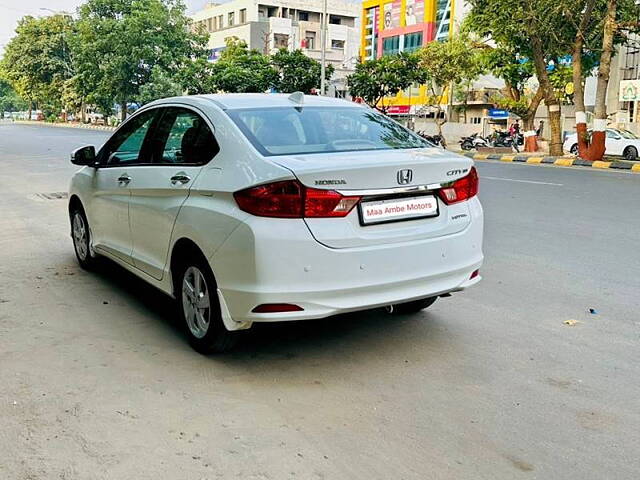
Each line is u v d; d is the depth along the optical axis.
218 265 3.63
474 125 44.91
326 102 4.61
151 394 3.43
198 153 4.06
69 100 68.00
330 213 3.45
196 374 3.70
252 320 3.50
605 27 20.02
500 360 3.92
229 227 3.54
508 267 6.21
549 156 23.64
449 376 3.68
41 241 7.42
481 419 3.17
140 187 4.55
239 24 72.88
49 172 15.66
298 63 37.12
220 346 3.88
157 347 4.12
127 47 48.00
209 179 3.82
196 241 3.81
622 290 5.42
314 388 3.52
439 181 3.85
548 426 3.11
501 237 7.71
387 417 3.19
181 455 2.83
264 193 3.42
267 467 2.74
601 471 2.73
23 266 6.22
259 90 37.38
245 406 3.30
